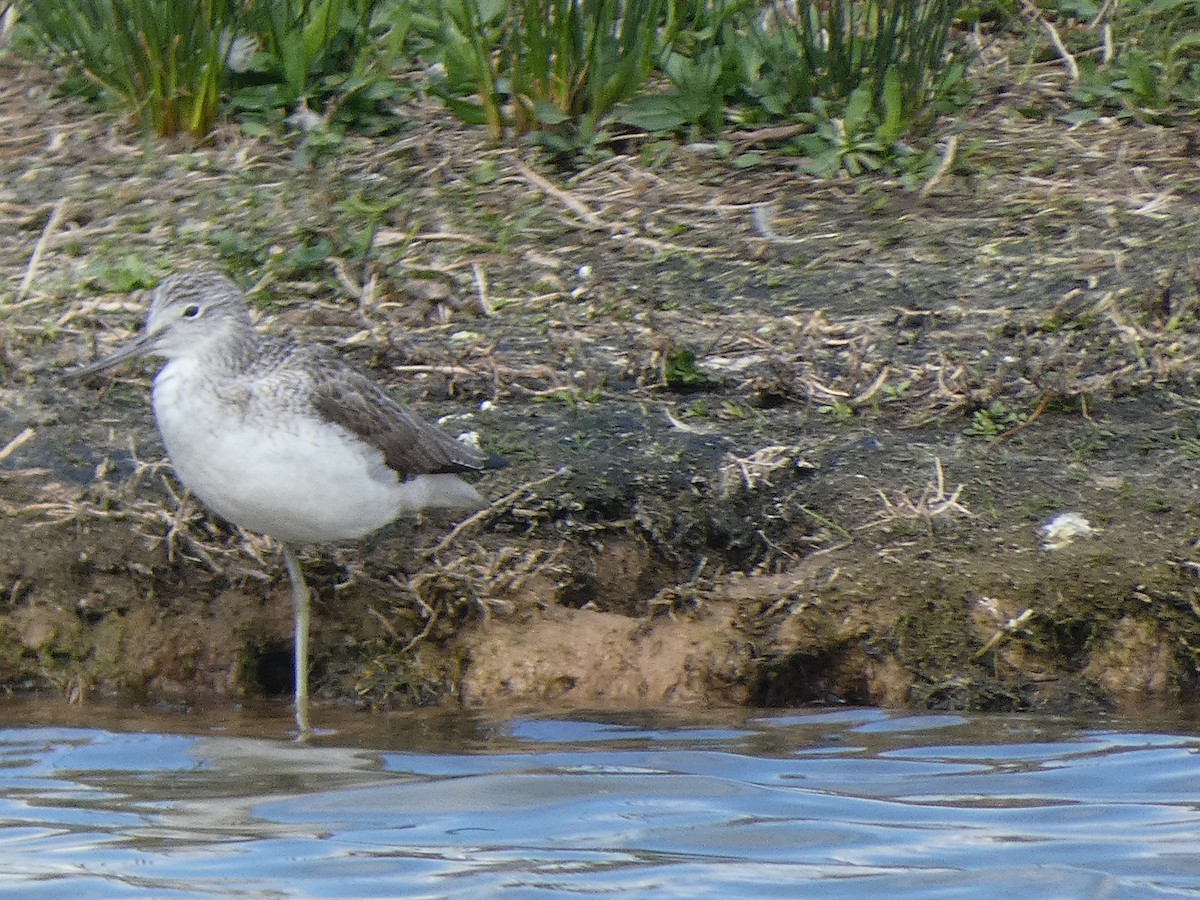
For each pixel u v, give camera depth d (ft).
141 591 35.14
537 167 47.83
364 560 35.04
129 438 37.32
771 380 38.99
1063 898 24.13
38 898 24.12
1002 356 39.93
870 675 33.32
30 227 45.60
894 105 47.16
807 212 46.06
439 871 25.09
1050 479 35.70
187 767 29.78
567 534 35.65
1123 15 53.01
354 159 48.03
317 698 34.09
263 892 24.38
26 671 34.71
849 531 34.94
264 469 30.19
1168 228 44.39
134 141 48.83
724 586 34.58
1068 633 33.12
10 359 39.78
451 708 33.40
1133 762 29.32
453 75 48.80
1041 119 49.67
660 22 50.62
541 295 43.01
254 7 49.26
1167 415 37.73
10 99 50.62
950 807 27.48
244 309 31.42
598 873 25.05
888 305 42.11
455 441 33.24
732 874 24.95
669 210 46.16
